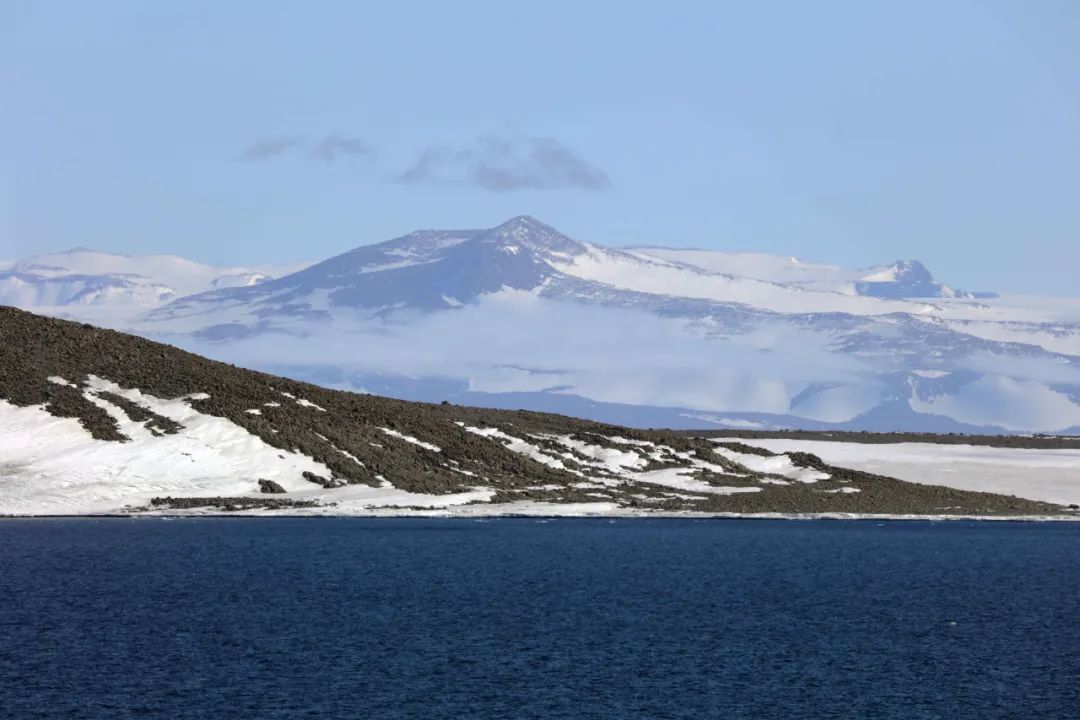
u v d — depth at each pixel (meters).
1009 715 114.75
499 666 128.62
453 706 114.56
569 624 150.75
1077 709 116.50
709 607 164.88
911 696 120.25
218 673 124.06
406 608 159.50
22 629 143.00
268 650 133.75
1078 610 166.25
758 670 129.00
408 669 126.75
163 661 128.38
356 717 111.06
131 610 155.25
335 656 131.50
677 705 116.19
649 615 158.00
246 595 167.12
